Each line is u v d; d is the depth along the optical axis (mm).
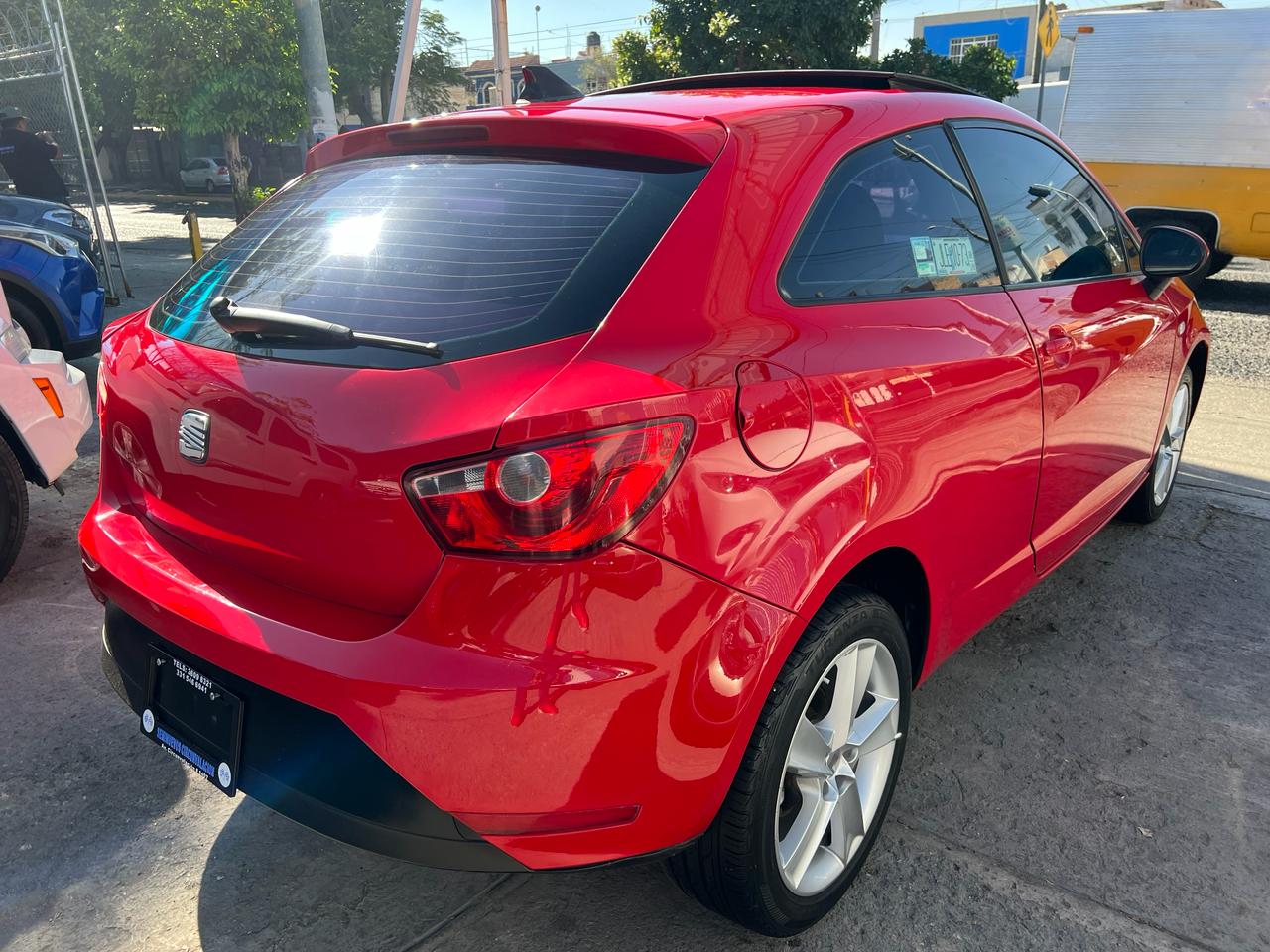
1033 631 3430
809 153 2094
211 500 1891
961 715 2926
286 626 1694
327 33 26359
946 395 2197
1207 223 11047
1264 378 7199
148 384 2035
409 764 1589
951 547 2324
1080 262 3096
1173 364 3760
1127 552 4062
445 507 1549
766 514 1738
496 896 2227
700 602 1645
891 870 2297
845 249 2109
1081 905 2193
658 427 1581
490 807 1598
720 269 1824
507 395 1571
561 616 1547
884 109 2375
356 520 1645
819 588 1831
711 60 17250
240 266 2137
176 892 2223
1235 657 3258
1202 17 10695
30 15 10734
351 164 2305
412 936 2105
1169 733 2844
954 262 2451
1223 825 2453
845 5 16484
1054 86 22906
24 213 8234
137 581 1929
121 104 29250
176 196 33031
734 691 1705
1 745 2746
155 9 17047
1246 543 4160
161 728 1960
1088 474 3098
